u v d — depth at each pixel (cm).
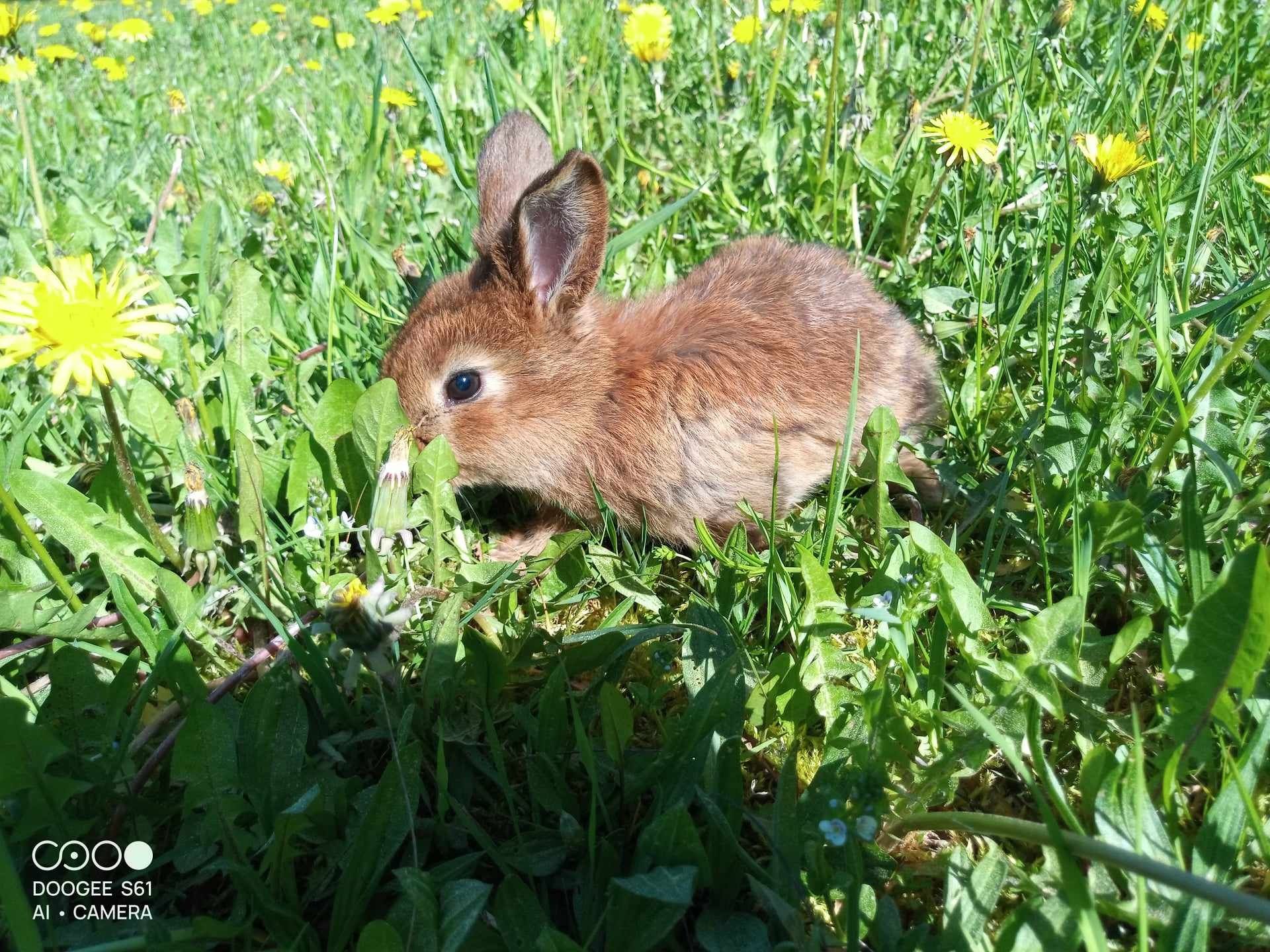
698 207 44
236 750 18
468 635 20
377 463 25
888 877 18
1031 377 31
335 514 26
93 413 30
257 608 23
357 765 20
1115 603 23
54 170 49
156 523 25
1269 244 33
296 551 25
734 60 56
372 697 20
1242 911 12
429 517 26
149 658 21
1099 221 34
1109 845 14
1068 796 19
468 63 60
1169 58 50
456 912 16
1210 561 22
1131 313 29
